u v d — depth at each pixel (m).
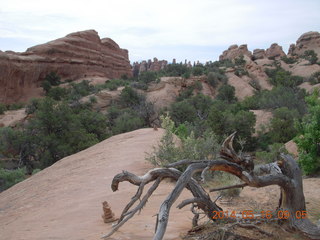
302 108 43.12
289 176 3.78
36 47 91.81
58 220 5.66
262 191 6.89
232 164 3.54
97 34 114.00
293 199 3.77
